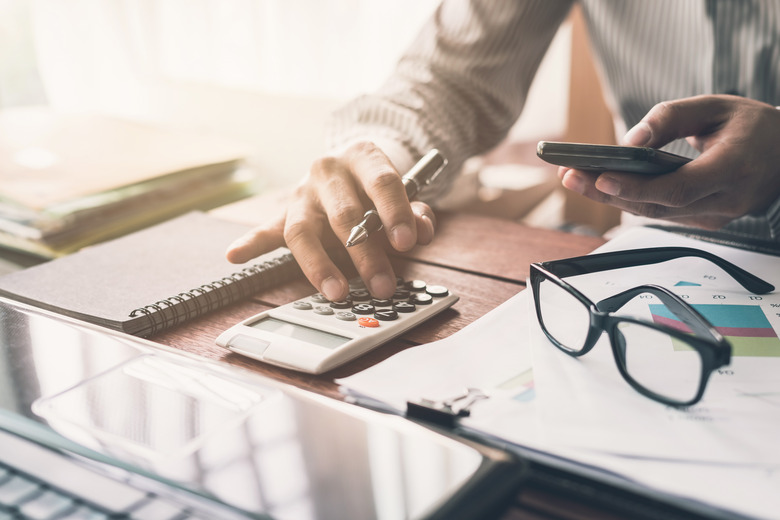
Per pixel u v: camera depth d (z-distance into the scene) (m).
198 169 0.97
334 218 0.53
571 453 0.31
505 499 0.28
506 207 1.55
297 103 1.48
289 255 0.59
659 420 0.34
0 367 0.39
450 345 0.43
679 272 0.53
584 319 0.46
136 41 1.62
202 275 0.57
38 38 1.61
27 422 0.33
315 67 1.44
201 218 0.72
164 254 0.62
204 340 0.48
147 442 0.31
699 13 0.88
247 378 0.37
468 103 0.86
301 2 1.40
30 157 0.99
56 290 0.53
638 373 0.38
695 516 0.29
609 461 0.31
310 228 0.53
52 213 0.80
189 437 0.32
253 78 1.51
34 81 1.72
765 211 0.61
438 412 0.35
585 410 0.35
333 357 0.42
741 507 0.28
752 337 0.43
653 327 0.36
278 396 0.35
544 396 0.36
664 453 0.31
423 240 0.53
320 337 0.45
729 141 0.56
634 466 0.30
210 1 1.51
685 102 0.59
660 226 0.67
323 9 1.39
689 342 0.35
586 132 1.56
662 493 0.29
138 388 0.36
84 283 0.55
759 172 0.56
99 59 1.67
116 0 1.61
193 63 1.58
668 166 0.52
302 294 0.55
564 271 0.50
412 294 0.51
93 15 1.62
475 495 0.27
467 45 0.87
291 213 0.55
